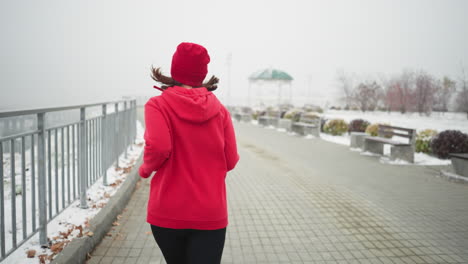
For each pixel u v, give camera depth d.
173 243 1.69
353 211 4.77
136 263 3.01
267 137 14.12
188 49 1.76
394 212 4.74
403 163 8.42
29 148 8.88
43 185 2.97
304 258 3.26
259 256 3.29
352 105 33.38
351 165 8.25
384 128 9.58
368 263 3.18
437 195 5.66
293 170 7.62
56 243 3.02
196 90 1.74
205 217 1.64
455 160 6.84
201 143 1.69
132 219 4.14
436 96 25.69
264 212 4.66
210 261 1.63
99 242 3.40
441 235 3.91
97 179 4.94
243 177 6.86
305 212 4.68
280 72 26.16
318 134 14.05
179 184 1.65
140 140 10.41
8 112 2.25
